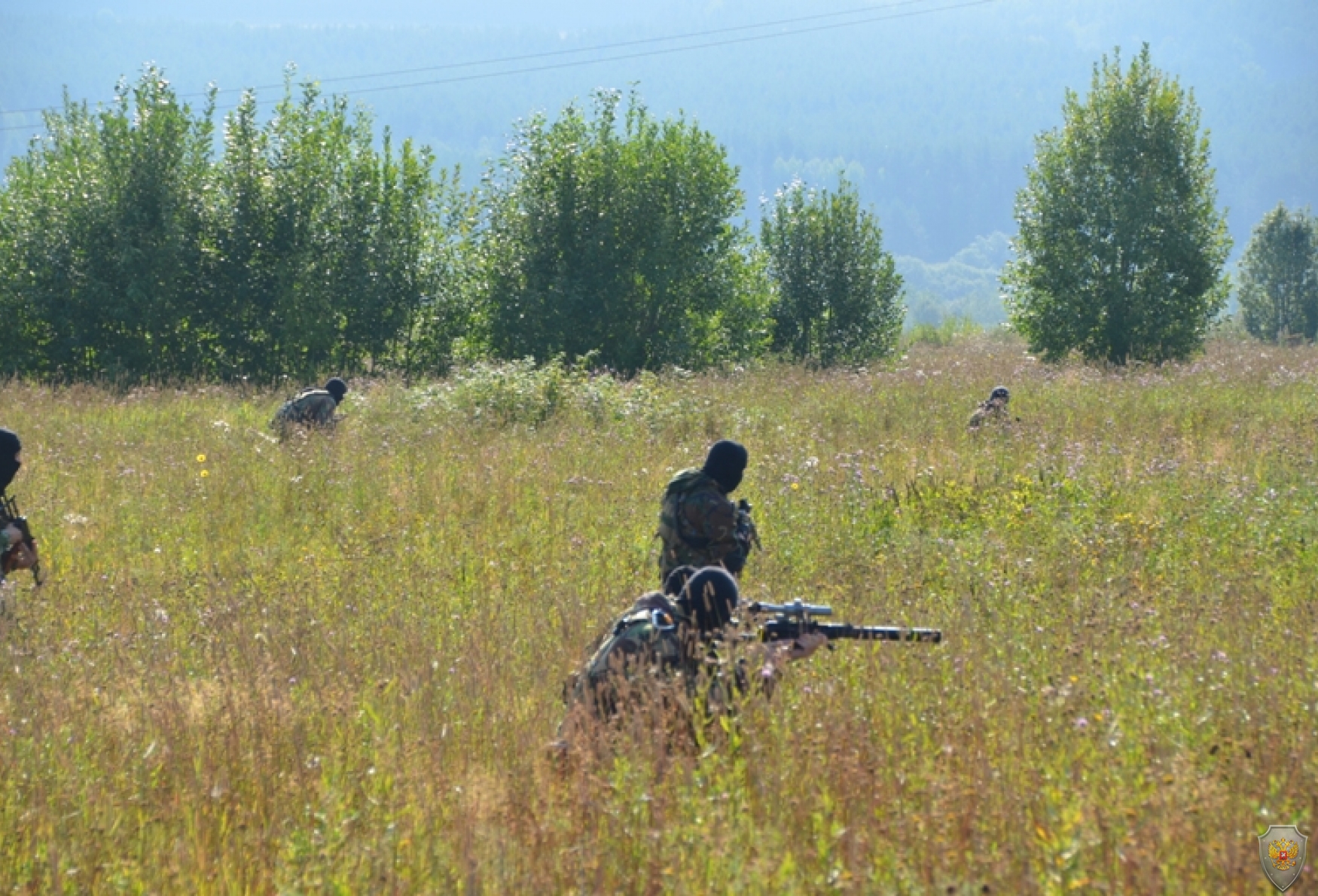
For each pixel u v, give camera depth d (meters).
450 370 106.62
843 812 16.17
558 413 66.56
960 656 22.31
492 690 22.62
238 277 106.62
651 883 14.64
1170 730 18.52
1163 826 14.82
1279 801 16.00
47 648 26.69
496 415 66.00
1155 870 13.95
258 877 15.99
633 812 16.08
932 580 32.69
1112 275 118.06
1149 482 45.09
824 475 46.41
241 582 33.59
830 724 18.41
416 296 111.19
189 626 29.91
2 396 75.62
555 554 37.31
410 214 110.62
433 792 17.67
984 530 38.69
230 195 107.12
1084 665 22.14
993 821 15.53
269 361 107.94
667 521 26.38
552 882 15.00
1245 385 83.06
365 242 109.50
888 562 34.03
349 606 30.92
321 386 100.00
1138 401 73.12
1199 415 64.38
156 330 104.00
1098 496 42.75
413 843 16.22
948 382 85.81
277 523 43.25
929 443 56.41
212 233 106.56
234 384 99.50
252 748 19.86
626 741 17.66
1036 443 53.38
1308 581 32.38
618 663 19.14
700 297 114.75
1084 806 15.45
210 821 17.41
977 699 19.84
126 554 39.09
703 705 18.55
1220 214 118.62
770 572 33.81
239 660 25.38
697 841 15.35
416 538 39.81
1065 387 82.94
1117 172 118.81
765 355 124.38
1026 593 30.12
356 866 15.70
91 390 82.69
